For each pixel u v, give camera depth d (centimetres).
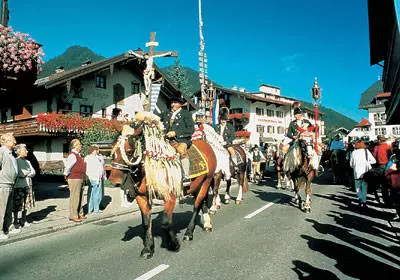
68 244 623
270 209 918
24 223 747
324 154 2286
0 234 648
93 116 2633
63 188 1495
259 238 617
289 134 940
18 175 708
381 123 5384
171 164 535
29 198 759
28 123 2167
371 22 1088
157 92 2155
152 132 532
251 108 4828
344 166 1528
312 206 962
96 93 2664
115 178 505
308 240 601
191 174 600
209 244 582
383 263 483
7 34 992
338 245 570
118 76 2830
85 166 841
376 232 659
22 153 735
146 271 459
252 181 1831
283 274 440
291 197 1159
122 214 948
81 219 833
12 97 1703
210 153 669
